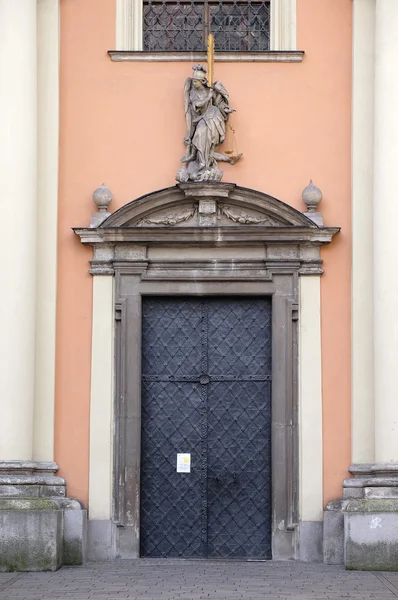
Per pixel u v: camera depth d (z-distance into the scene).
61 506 17.05
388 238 17.16
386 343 17.03
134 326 17.72
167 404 17.89
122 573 16.19
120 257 17.75
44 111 17.97
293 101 18.05
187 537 17.70
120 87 18.11
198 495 17.77
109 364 17.66
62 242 17.84
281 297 17.70
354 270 17.59
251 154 17.97
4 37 17.44
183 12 18.56
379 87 17.44
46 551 16.34
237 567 16.78
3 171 17.22
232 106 18.05
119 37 18.20
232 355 17.91
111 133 18.03
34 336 17.41
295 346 17.67
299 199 17.89
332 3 18.19
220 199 17.64
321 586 15.12
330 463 17.47
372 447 17.39
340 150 17.94
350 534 16.45
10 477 16.72
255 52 18.03
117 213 17.55
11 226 17.16
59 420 17.59
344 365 17.62
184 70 18.14
